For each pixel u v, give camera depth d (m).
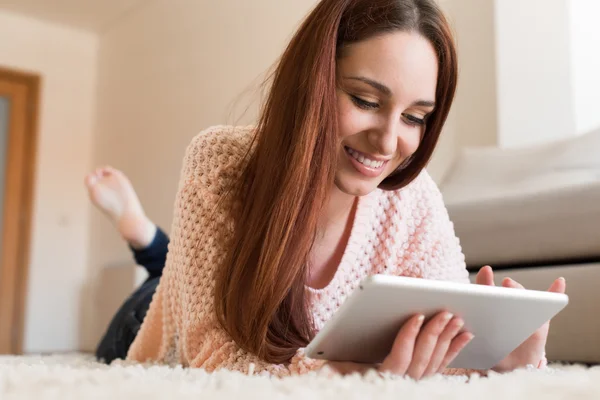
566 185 1.72
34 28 5.18
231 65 4.02
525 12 2.91
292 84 0.89
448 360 0.77
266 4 3.82
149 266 2.04
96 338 4.58
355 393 0.46
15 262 4.98
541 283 1.66
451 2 3.12
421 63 0.86
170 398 0.42
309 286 1.07
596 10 2.99
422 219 1.16
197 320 0.94
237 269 0.88
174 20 4.55
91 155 5.33
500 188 2.35
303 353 0.83
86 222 5.26
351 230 1.09
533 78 2.88
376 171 0.92
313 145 0.87
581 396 0.47
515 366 0.93
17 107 5.10
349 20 0.86
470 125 3.02
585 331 1.55
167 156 4.46
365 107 0.87
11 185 5.03
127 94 4.96
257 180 0.92
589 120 2.93
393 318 0.70
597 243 1.62
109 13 5.05
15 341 4.89
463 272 1.21
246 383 0.50
